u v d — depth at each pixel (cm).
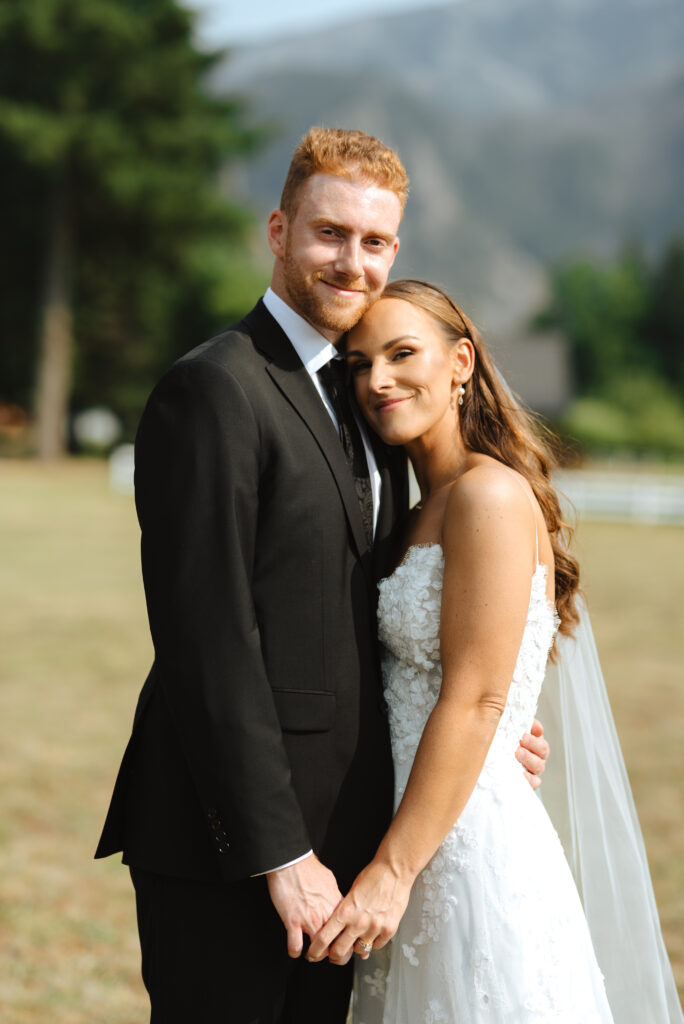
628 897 241
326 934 187
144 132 2684
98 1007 312
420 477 225
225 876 187
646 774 509
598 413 4709
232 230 2964
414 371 209
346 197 197
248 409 192
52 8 2478
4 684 670
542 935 199
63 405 2867
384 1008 212
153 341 3203
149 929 209
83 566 1178
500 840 201
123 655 760
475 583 195
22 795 475
